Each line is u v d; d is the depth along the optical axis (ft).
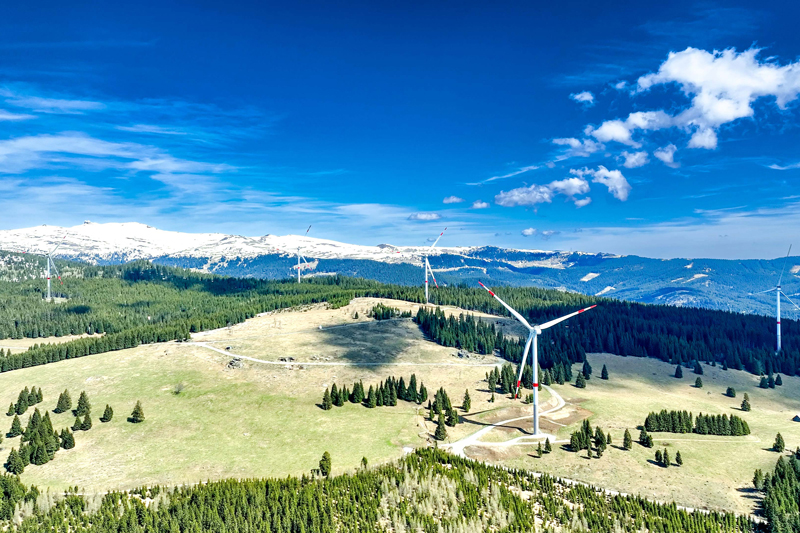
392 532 341.00
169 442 485.15
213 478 415.64
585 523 366.22
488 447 501.15
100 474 419.74
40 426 471.21
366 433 511.40
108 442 483.10
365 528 339.98
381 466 430.61
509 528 349.41
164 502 361.51
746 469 456.86
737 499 409.69
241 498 361.92
